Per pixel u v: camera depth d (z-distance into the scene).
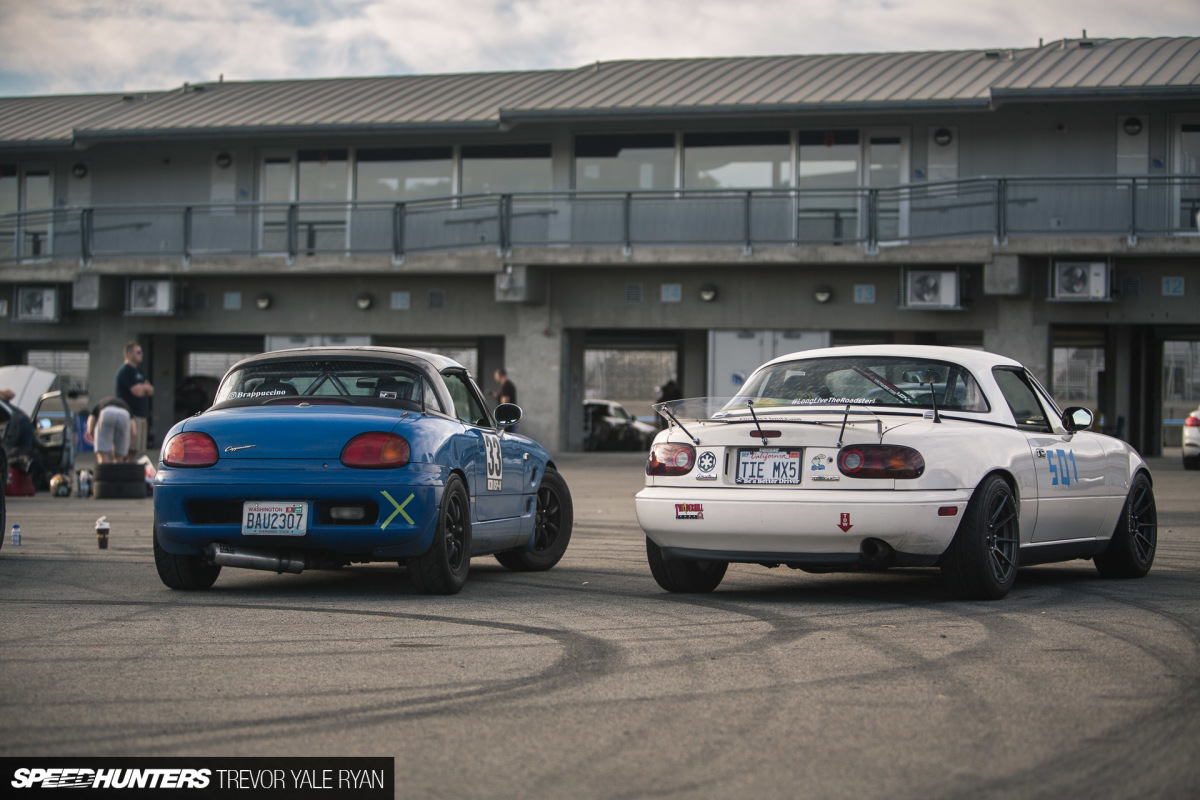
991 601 6.59
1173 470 20.34
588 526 11.70
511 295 23.36
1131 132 22.80
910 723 3.92
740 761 3.51
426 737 3.77
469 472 7.25
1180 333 24.17
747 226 22.48
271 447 6.65
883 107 22.30
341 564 6.88
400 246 23.91
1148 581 7.68
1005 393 7.15
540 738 3.76
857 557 6.28
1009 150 23.16
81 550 9.47
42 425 18.12
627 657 5.02
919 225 22.36
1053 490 7.07
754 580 7.75
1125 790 3.23
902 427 6.34
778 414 6.85
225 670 4.76
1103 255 21.61
